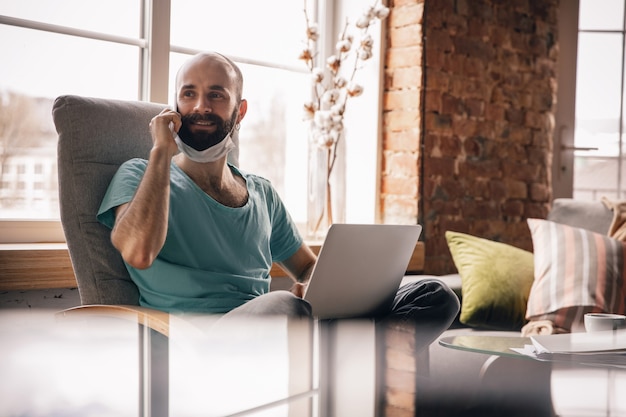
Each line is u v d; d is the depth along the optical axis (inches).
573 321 106.4
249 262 80.0
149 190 70.4
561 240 114.6
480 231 138.0
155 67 108.3
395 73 131.5
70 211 73.4
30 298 91.3
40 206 99.7
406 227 73.0
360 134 134.8
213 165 79.4
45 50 98.5
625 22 158.9
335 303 68.7
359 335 29.0
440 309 74.2
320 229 127.8
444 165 131.6
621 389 25.9
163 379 19.0
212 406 17.3
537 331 104.7
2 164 95.7
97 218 73.8
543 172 148.8
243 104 85.4
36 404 15.4
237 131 86.3
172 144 73.8
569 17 156.9
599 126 159.0
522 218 145.6
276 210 89.3
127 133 78.4
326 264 65.4
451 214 133.3
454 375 24.5
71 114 75.0
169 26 110.0
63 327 23.5
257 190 85.5
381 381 21.8
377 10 123.1
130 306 66.6
